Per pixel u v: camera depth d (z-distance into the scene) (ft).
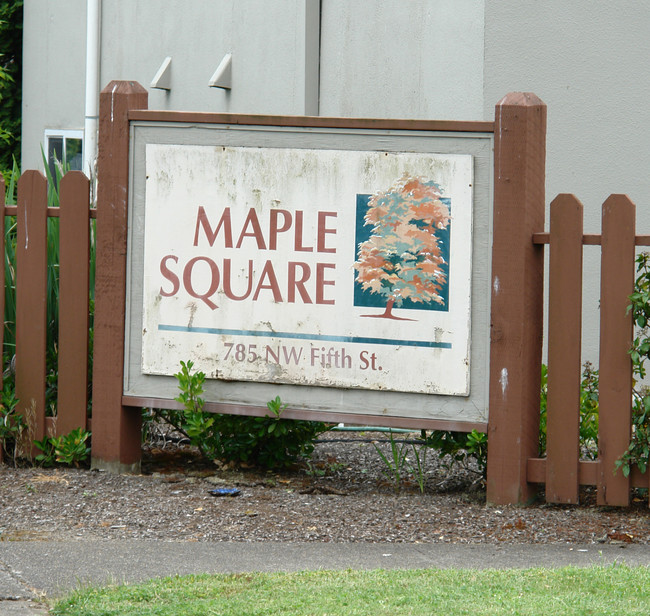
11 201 33.12
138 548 23.27
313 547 23.58
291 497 28.02
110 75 58.54
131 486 28.63
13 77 74.69
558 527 25.23
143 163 29.22
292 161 28.12
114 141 29.35
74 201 29.91
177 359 29.19
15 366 30.71
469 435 27.02
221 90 52.01
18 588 20.43
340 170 27.78
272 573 21.30
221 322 28.84
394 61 44.62
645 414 26.08
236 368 28.73
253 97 50.06
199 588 20.12
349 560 22.53
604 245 25.98
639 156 41.65
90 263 32.07
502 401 26.68
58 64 65.26
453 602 19.01
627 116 41.60
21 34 74.49
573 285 26.27
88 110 55.83
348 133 27.68
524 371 26.58
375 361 27.68
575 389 26.37
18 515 25.96
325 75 47.52
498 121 26.45
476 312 26.99
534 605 18.79
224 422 29.73
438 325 27.22
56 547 23.30
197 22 53.21
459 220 26.96
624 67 41.50
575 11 41.55
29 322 30.48
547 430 26.66
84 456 30.07
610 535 24.71
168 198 29.09
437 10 42.86
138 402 29.50
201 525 25.29
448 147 26.99
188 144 28.89
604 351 26.12
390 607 18.72
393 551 23.31
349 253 27.81
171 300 29.17
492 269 26.61
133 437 30.25
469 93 41.93
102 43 58.85
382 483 30.25
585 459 29.73
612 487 26.27
